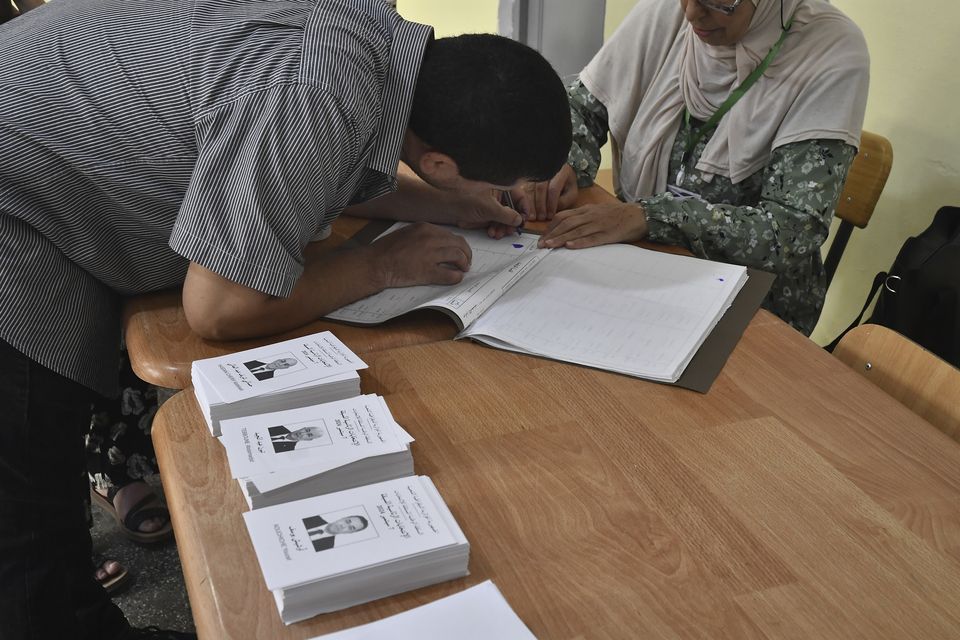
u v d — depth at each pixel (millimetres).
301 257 1077
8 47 1153
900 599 731
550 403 991
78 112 1105
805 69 1585
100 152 1120
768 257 1489
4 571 1197
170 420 930
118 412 1715
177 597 1771
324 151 1019
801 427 958
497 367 1063
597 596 726
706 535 795
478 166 1128
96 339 1250
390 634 665
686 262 1321
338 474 811
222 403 888
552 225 1416
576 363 1068
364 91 1061
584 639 685
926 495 857
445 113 1092
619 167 1949
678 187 1755
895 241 2277
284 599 675
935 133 2105
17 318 1140
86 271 1220
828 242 2500
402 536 727
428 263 1241
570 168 1634
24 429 1183
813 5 1626
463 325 1119
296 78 1018
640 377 1044
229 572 731
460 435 930
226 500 812
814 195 1531
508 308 1180
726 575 750
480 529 798
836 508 835
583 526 804
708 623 702
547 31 2984
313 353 1000
